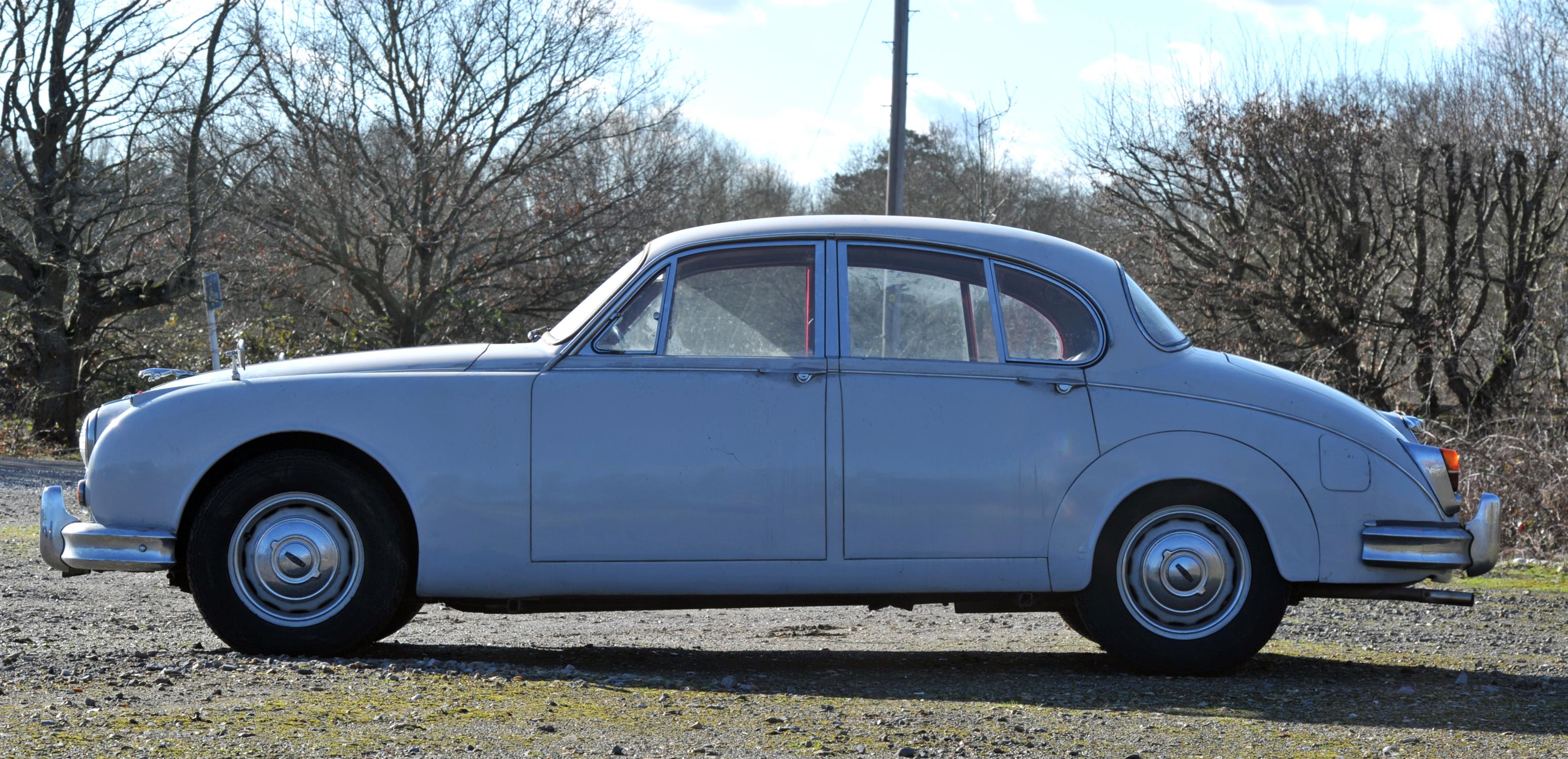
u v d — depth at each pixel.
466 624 7.43
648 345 5.36
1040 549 5.25
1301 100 19.47
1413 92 20.20
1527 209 18.25
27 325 27.16
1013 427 5.27
